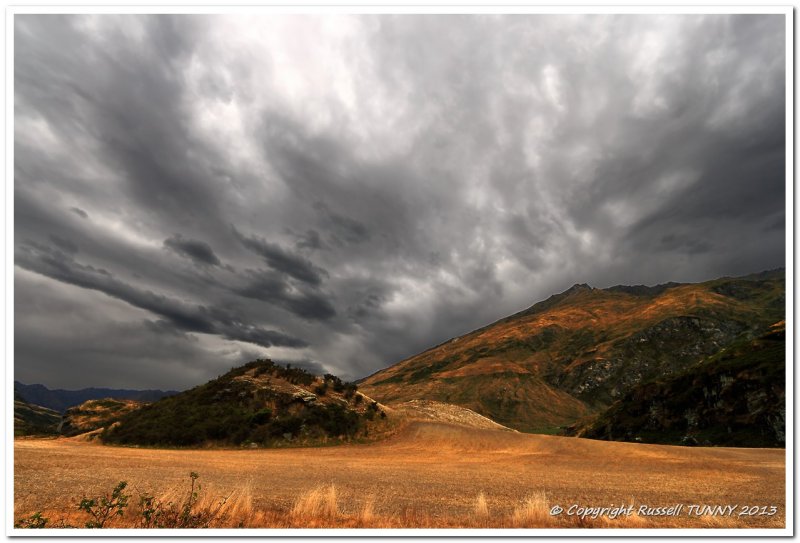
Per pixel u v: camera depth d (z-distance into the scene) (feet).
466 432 147.23
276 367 173.47
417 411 197.67
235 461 87.71
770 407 201.36
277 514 37.55
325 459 100.22
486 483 64.18
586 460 104.27
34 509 37.63
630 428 286.87
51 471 61.16
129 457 88.33
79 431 183.73
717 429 221.87
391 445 134.41
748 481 69.97
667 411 270.26
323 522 35.73
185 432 125.80
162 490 47.44
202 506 35.55
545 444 130.11
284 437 130.00
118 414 203.62
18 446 103.91
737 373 234.58
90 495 43.78
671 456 109.60
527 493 55.11
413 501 47.57
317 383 169.68
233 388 154.20
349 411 154.40
